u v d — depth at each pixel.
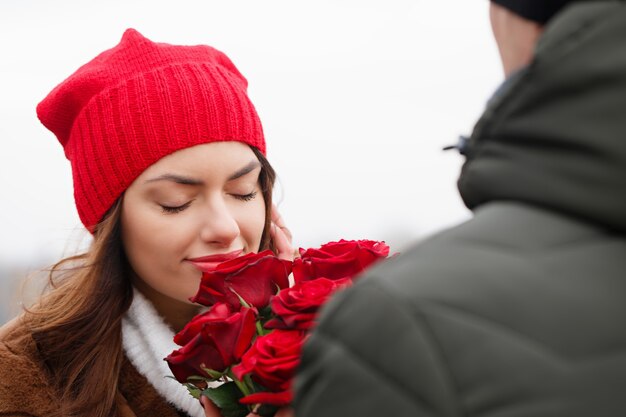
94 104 1.33
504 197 0.55
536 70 0.53
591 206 0.50
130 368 1.34
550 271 0.50
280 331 0.80
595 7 0.53
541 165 0.53
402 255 0.56
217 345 0.85
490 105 0.58
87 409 1.29
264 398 0.77
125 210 1.31
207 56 1.41
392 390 0.49
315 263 0.90
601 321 0.48
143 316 1.34
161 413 1.33
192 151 1.27
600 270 0.50
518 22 0.62
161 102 1.29
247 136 1.33
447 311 0.49
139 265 1.31
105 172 1.31
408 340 0.49
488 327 0.48
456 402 0.47
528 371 0.46
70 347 1.33
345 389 0.51
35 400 1.29
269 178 1.42
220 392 0.88
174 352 0.91
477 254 0.52
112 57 1.38
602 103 0.50
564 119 0.52
